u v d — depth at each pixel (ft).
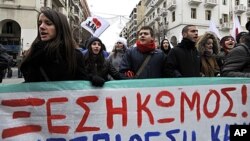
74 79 9.43
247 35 11.87
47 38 9.05
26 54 9.21
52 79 9.17
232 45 18.13
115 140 9.50
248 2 146.61
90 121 9.39
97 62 15.83
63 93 9.26
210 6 137.18
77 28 128.16
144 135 9.66
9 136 9.10
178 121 9.89
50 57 8.95
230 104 10.35
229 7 141.59
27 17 104.73
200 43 16.51
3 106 9.11
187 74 13.67
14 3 103.50
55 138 9.23
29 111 9.18
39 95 9.20
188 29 13.96
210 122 10.16
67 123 9.29
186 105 9.97
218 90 10.27
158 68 14.03
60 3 139.03
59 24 9.05
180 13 135.03
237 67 11.38
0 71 14.99
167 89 9.85
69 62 9.09
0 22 104.53
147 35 14.02
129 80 9.63
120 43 21.67
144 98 9.70
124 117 9.57
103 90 9.47
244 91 10.48
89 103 9.38
